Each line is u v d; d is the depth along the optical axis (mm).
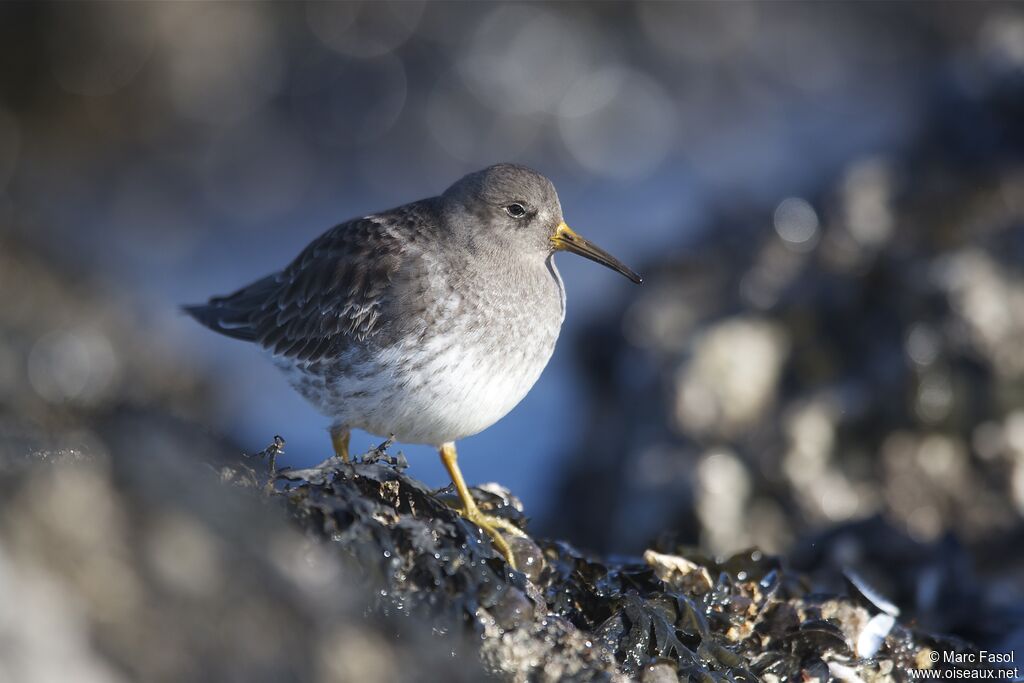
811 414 12906
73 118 23188
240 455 6488
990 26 17750
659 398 13727
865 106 23750
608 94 23750
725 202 17203
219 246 22062
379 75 23578
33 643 4797
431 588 6156
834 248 14109
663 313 14633
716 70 24375
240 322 10344
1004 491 12008
